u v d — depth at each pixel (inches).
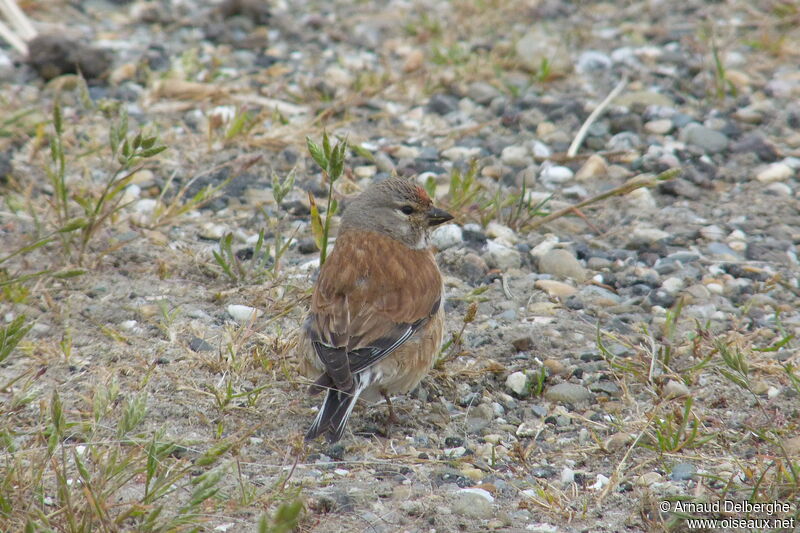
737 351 322.7
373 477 302.2
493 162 523.8
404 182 365.1
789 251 448.1
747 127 555.2
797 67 620.7
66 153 507.2
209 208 474.3
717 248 448.1
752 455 313.3
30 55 590.6
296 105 575.8
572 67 619.5
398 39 671.1
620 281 426.0
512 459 315.3
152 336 368.8
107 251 409.7
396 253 337.4
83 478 264.5
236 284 408.5
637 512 288.5
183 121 552.7
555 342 377.1
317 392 313.6
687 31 672.4
